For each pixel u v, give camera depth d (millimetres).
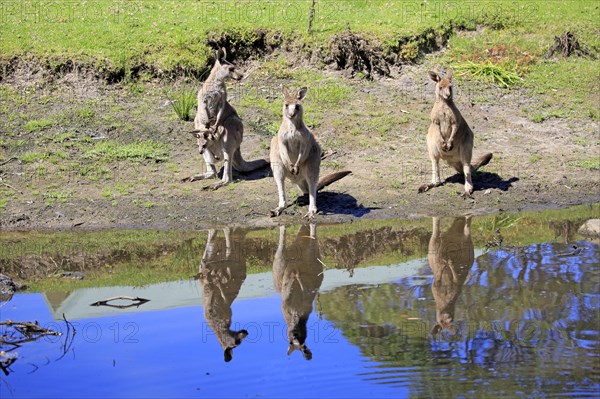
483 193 13180
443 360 7402
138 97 15797
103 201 12797
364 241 11273
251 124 15266
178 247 11219
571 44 18078
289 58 17156
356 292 9336
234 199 12867
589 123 15891
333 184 13461
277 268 10312
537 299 8945
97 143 14398
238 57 17047
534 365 7281
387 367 7320
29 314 8945
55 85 15750
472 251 10797
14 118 14852
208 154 13477
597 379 6949
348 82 16734
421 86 16797
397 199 12914
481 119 15945
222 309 8945
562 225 11914
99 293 9555
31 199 12828
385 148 14688
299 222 12094
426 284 9531
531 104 16516
